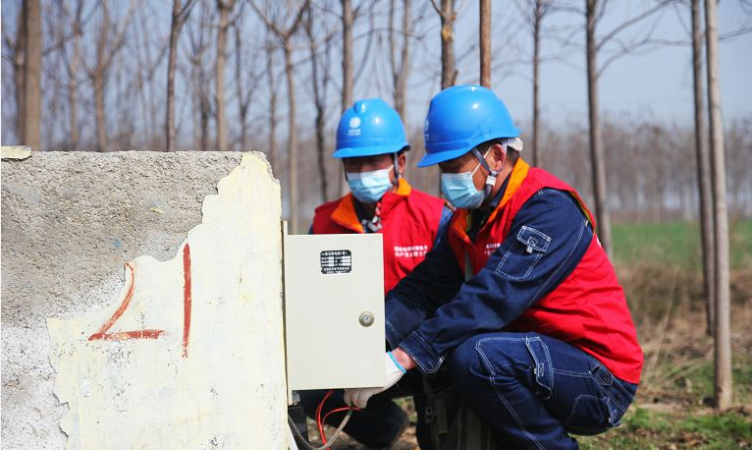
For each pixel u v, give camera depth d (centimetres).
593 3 543
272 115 731
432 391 262
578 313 246
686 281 761
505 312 237
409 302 276
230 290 197
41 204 191
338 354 218
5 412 191
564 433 250
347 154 313
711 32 400
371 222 332
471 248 269
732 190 3512
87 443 194
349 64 477
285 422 204
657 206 4112
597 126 561
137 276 194
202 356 197
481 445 251
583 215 253
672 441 342
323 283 217
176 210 195
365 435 309
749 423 362
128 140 873
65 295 192
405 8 579
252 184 198
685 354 549
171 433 196
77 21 762
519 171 257
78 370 193
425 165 255
